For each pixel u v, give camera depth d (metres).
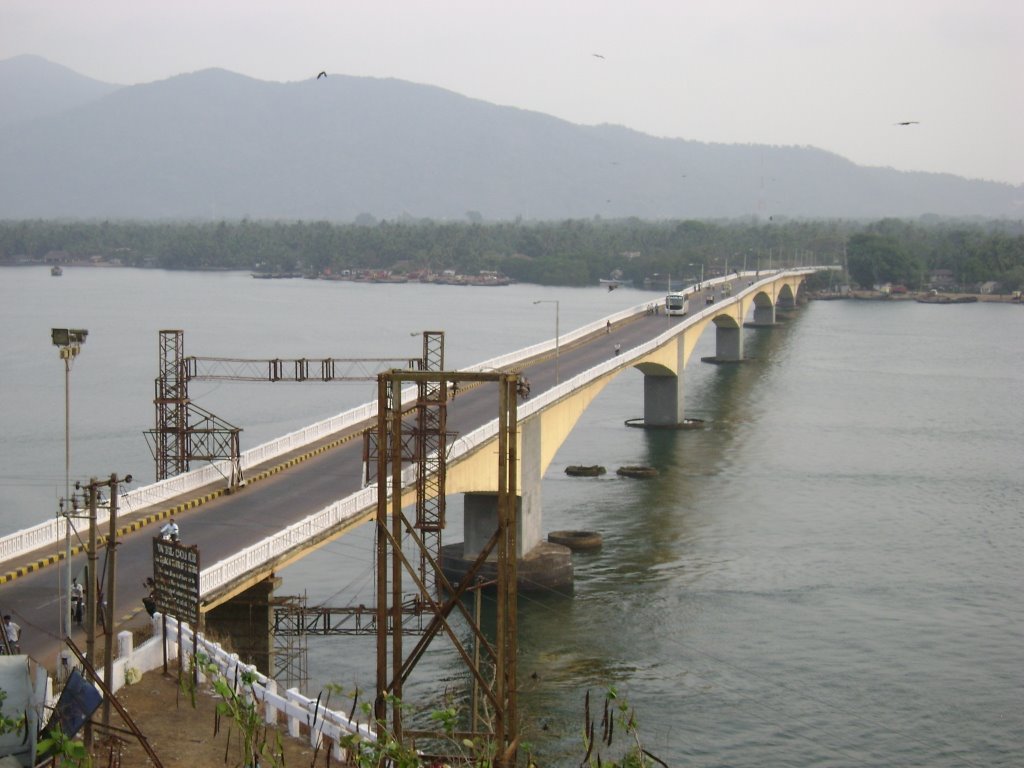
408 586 73.50
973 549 83.94
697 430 131.75
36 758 32.69
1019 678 61.09
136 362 166.38
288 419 128.50
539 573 74.81
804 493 100.56
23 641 42.44
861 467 111.19
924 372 179.62
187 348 181.00
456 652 63.44
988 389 162.00
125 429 119.44
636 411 146.25
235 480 66.81
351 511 58.91
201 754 34.81
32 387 145.25
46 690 34.47
